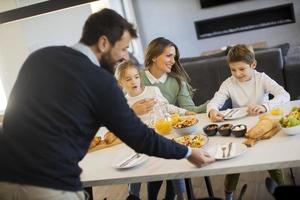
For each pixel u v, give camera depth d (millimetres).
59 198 1307
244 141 1662
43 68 1305
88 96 1281
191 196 2174
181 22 7199
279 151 1473
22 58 4391
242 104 2328
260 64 3543
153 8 7223
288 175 2693
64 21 4848
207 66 3688
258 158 1450
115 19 1365
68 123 1280
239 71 2264
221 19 7043
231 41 7098
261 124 1699
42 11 2396
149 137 1382
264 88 2271
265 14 6902
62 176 1302
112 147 1955
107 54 1399
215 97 2352
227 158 1501
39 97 1287
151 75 2568
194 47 7285
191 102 2529
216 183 2938
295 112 1724
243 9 6914
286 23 6789
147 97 2451
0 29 4270
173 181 2137
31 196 1307
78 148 1334
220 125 1908
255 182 2805
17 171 1305
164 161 1626
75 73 1279
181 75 2561
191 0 7031
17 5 4328
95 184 1589
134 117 1370
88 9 4871
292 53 4359
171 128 2004
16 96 1332
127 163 1665
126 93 2475
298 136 1588
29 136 1287
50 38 4695
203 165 1484
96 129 1383
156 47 2447
